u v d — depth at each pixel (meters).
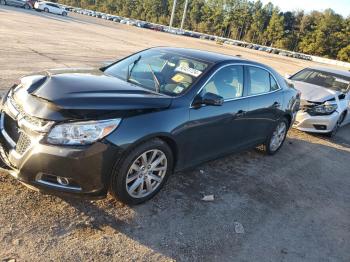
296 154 6.93
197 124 4.24
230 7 113.88
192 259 3.35
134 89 4.06
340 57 92.56
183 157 4.27
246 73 5.23
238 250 3.61
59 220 3.47
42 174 3.32
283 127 6.45
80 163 3.29
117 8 131.25
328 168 6.55
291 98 6.38
